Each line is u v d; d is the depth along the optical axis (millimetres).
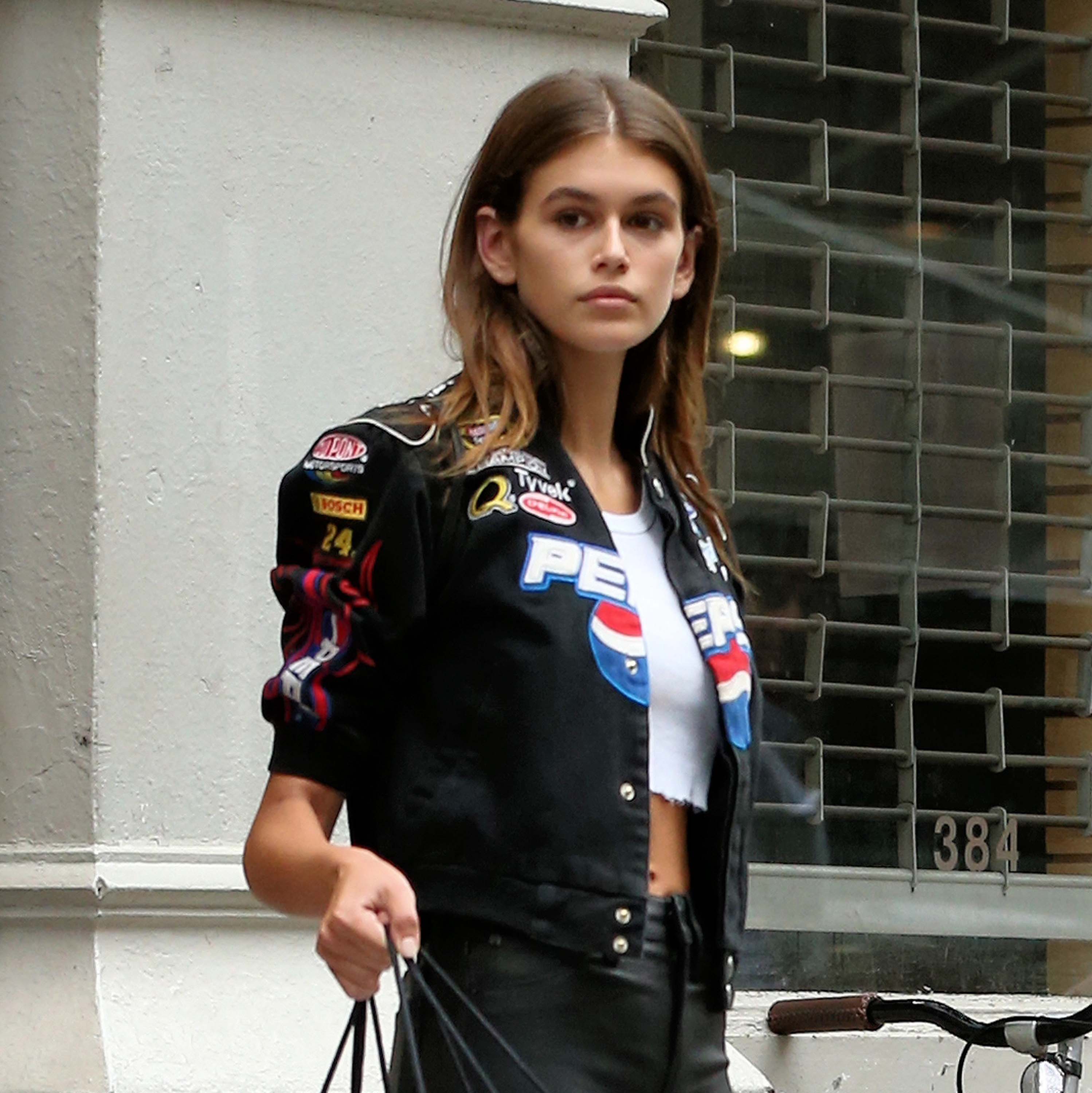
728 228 11281
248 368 9078
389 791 5281
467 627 5285
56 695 8758
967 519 11570
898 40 11758
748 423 11219
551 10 9547
